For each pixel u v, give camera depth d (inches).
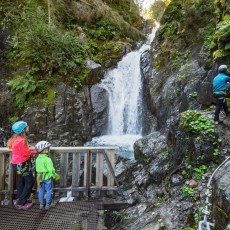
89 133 473.1
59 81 471.2
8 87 458.6
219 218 144.6
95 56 539.8
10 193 214.2
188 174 241.1
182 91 354.9
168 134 291.3
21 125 198.2
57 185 226.7
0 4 504.1
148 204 237.8
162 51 438.3
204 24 394.9
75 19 581.3
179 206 217.2
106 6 593.3
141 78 470.6
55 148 218.5
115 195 233.3
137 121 463.5
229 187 147.9
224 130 245.9
